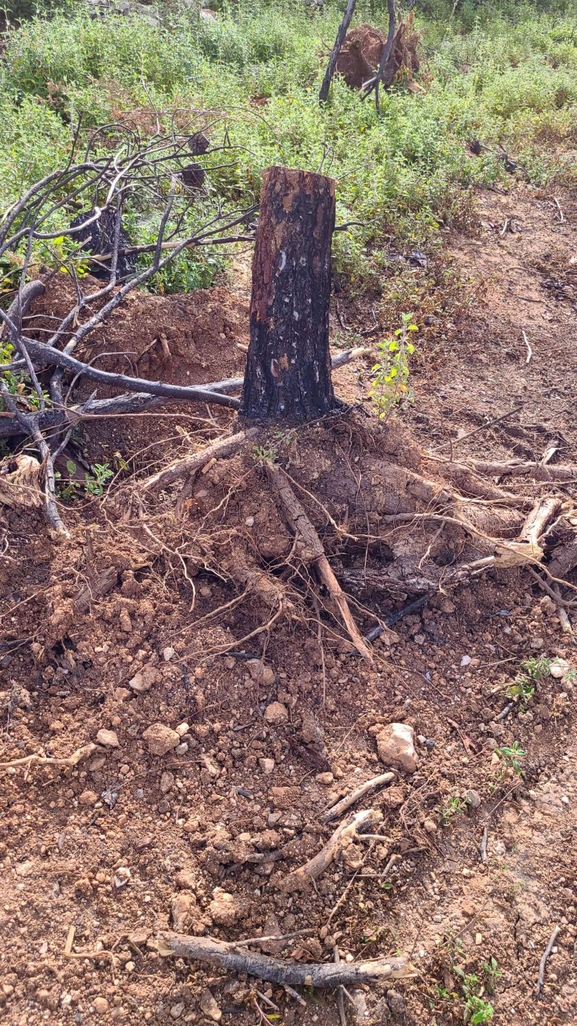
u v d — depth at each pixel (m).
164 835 2.57
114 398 3.79
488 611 3.49
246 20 11.70
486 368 5.20
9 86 8.12
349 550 3.46
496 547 3.44
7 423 3.62
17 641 2.96
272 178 3.00
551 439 4.55
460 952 2.42
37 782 2.62
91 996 2.20
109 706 2.80
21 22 9.58
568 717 3.15
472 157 8.35
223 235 5.63
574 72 12.02
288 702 2.97
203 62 9.28
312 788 2.75
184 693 2.89
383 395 3.55
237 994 2.27
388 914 2.49
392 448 3.51
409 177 6.81
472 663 3.29
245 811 2.66
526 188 8.14
